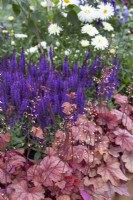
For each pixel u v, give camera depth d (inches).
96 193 50.9
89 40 80.0
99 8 80.5
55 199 48.6
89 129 53.7
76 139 52.3
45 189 48.4
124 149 56.3
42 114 54.1
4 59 66.9
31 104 56.0
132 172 55.7
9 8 106.8
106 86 62.3
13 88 55.9
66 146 50.9
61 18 74.7
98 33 79.9
